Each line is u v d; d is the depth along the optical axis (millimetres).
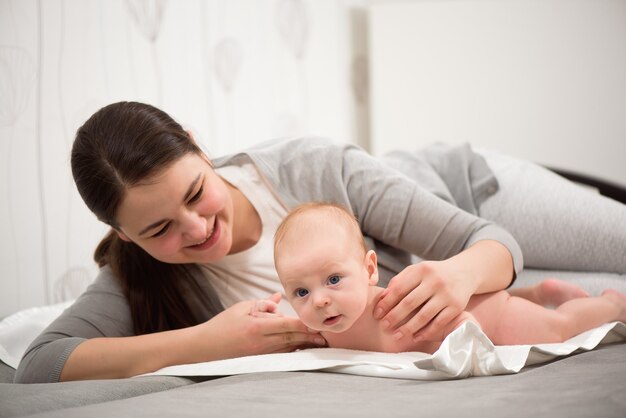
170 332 1102
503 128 2951
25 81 1830
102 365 1072
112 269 1341
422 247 1225
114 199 1059
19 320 1518
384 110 3018
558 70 2867
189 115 2328
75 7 1950
